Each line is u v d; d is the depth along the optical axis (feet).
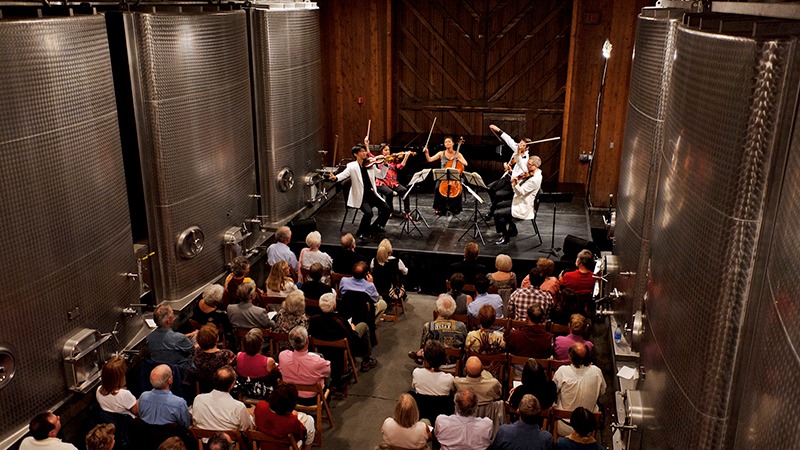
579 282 26.78
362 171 34.73
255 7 33.22
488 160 44.52
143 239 27.07
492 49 44.93
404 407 17.56
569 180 43.55
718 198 12.28
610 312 27.09
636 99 23.93
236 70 30.40
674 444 14.23
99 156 22.08
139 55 25.08
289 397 18.11
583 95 41.39
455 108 46.47
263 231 35.14
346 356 25.07
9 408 19.02
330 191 42.32
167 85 25.93
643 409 17.22
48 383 20.34
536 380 19.34
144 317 26.58
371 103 45.73
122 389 19.88
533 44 44.27
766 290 11.02
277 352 25.62
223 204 30.30
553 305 24.66
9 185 18.40
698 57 13.43
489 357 22.25
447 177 34.73
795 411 8.55
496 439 17.15
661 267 15.80
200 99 27.73
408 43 45.91
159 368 18.61
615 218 29.19
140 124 25.68
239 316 23.84
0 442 18.75
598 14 39.45
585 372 19.89
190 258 28.22
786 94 11.18
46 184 19.65
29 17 19.79
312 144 38.91
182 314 27.32
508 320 24.31
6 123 18.12
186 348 21.79
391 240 35.42
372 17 44.01
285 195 36.29
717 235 12.30
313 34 37.65
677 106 15.01
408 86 46.75
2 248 18.33
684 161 14.12
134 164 26.35
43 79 19.24
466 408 17.44
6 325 18.67
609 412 24.22
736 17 14.89
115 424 19.88
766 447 9.53
